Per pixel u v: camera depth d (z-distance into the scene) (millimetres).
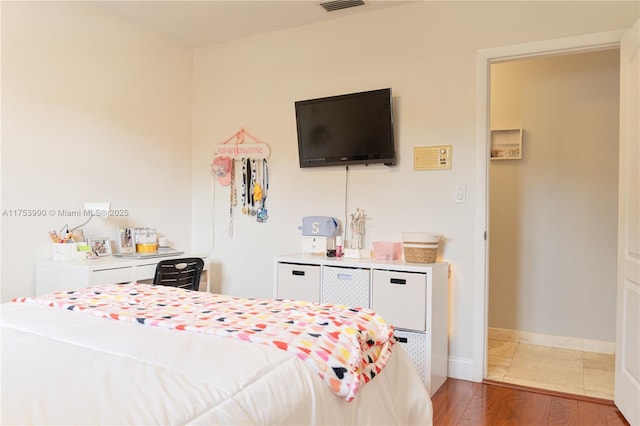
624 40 2441
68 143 3010
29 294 2811
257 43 3705
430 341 2588
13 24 2693
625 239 2414
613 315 3473
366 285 2773
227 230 3855
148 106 3580
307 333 1333
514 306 3799
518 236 3785
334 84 3389
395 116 3158
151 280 3146
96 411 772
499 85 3828
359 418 1287
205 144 3943
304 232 3352
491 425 2254
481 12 2893
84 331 1279
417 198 3090
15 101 2715
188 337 1242
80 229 3066
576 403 2535
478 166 2895
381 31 3213
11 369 959
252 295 3742
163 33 3666
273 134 3648
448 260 2982
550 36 2711
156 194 3656
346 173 3346
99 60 3197
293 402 1017
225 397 901
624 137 2445
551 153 3674
